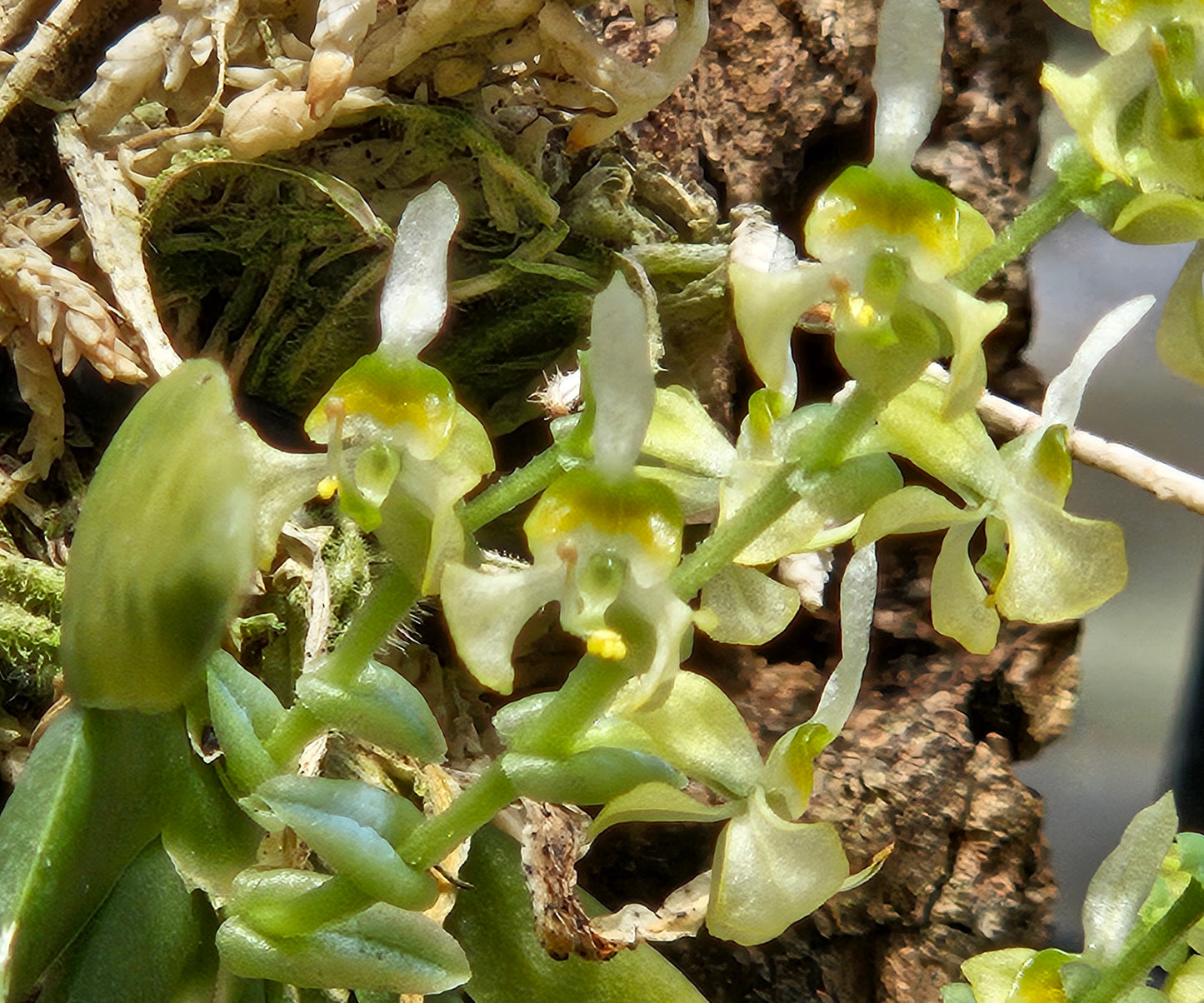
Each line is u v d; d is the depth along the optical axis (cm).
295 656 12
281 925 10
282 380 13
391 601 10
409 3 12
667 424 10
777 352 9
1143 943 10
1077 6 9
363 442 10
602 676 9
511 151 13
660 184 14
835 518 10
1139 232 9
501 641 9
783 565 13
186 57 12
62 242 12
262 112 12
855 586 10
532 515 9
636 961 11
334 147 13
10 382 13
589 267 14
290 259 13
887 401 9
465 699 14
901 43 9
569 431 10
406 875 10
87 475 13
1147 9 9
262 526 10
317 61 12
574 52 12
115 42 12
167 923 11
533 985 11
